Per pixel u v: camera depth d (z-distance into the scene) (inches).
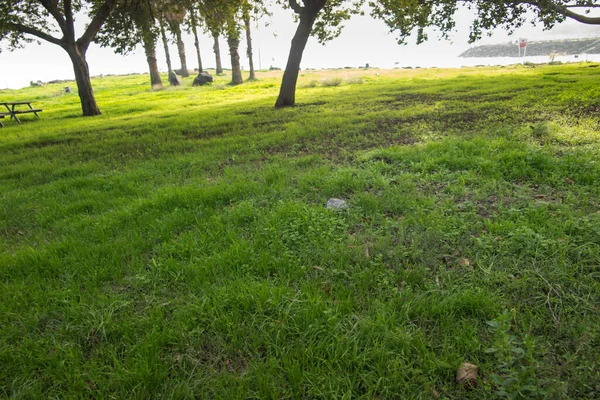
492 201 172.6
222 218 172.9
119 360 98.2
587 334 93.7
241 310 111.0
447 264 128.3
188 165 279.3
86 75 696.4
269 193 200.4
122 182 246.5
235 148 323.6
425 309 106.3
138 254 149.9
